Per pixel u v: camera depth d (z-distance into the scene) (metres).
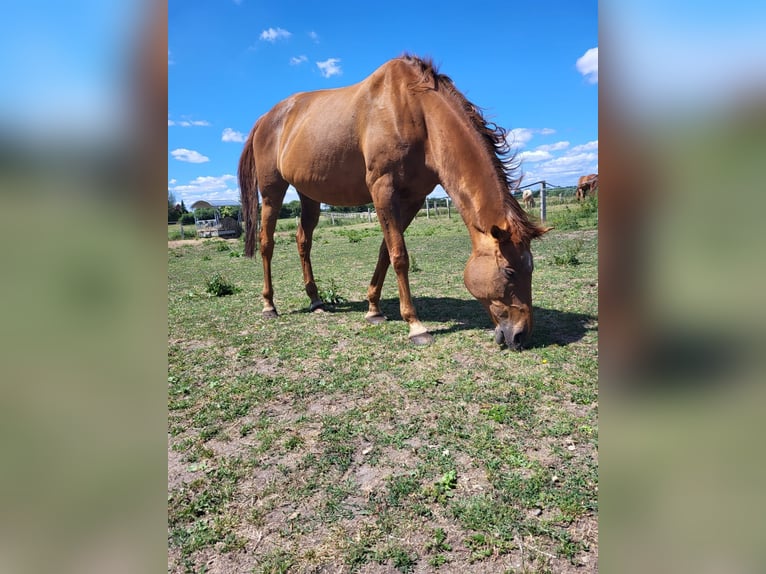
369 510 1.92
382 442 2.46
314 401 3.03
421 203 4.66
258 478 2.20
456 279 7.10
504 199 3.53
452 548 1.68
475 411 2.75
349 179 4.60
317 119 4.66
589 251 8.71
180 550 1.75
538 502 1.89
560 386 3.03
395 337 4.29
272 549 1.74
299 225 5.63
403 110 4.01
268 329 4.88
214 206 33.44
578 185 18.28
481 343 3.94
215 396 3.18
